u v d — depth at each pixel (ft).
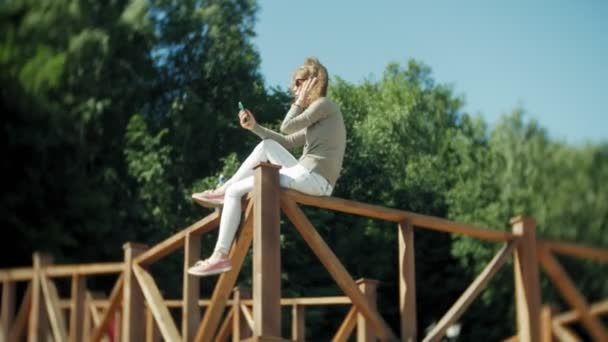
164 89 58.95
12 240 49.83
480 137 65.46
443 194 59.93
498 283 53.42
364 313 17.49
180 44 59.52
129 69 58.90
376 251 51.16
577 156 62.95
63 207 51.93
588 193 61.82
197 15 59.77
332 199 17.35
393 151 60.13
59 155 54.08
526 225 18.16
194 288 18.02
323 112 17.56
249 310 26.71
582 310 18.34
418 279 54.08
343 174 56.49
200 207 53.06
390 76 69.26
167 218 52.49
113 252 51.37
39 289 24.12
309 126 17.75
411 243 17.53
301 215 17.11
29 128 53.83
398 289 51.19
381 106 65.21
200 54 59.36
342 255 50.88
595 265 50.49
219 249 17.04
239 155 55.26
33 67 56.54
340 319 47.57
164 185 53.26
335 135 17.66
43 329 23.97
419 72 70.38
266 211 16.52
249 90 58.18
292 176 17.21
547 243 18.13
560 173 62.44
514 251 18.10
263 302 16.06
